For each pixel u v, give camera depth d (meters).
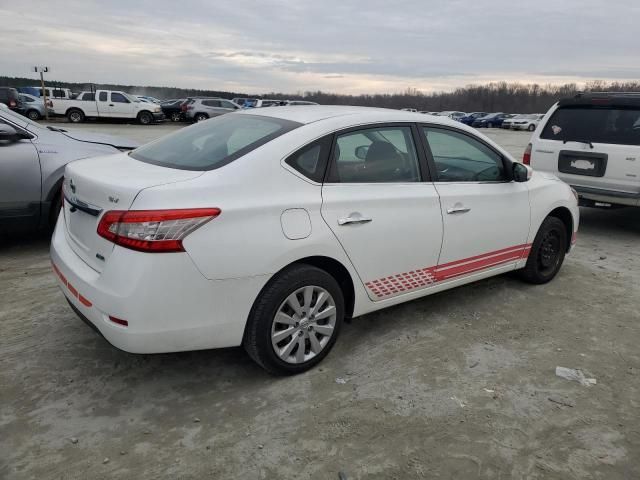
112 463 2.40
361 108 3.70
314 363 3.21
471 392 3.04
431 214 3.56
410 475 2.39
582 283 4.91
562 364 3.40
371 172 3.32
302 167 2.98
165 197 2.54
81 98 28.59
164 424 2.68
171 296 2.56
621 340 3.77
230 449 2.52
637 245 6.45
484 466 2.46
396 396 2.98
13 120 5.15
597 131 6.61
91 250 2.78
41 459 2.40
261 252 2.74
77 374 3.09
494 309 4.22
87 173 2.95
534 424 2.78
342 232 3.08
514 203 4.21
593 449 2.60
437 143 3.74
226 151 2.97
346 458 2.48
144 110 29.69
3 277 4.55
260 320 2.87
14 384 2.97
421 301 4.33
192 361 3.29
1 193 4.93
